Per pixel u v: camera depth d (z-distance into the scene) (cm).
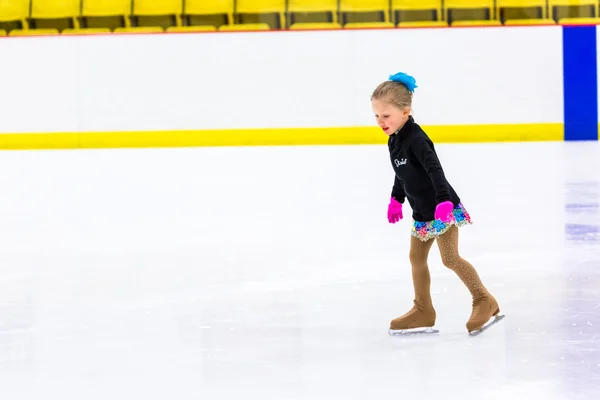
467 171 1981
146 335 759
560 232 1238
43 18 2961
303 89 2762
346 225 1351
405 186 744
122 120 2758
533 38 2738
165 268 1061
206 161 2344
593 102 2745
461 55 2748
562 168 2006
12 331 779
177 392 606
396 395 588
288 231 1311
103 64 2741
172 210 1555
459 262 745
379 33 2752
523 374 626
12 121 2744
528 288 909
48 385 626
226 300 888
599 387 594
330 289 929
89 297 912
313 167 2153
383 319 801
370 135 2766
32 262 1117
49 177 2066
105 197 1736
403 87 725
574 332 739
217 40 2747
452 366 651
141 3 2961
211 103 2761
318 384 616
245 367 662
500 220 1355
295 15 2934
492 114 2759
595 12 2867
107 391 611
